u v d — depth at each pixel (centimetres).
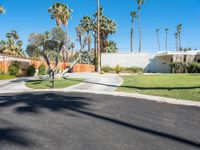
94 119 838
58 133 675
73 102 1195
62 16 4747
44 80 2412
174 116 902
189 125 772
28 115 895
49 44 2430
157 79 2484
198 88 1716
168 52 4350
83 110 994
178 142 610
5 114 912
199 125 774
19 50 5366
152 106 1113
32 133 673
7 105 1107
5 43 5103
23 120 819
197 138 643
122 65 4931
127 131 700
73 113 934
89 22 5594
